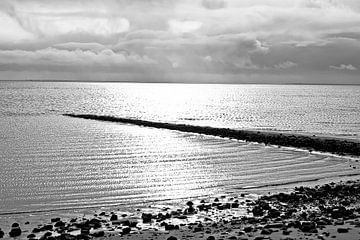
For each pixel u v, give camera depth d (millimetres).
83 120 114250
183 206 33688
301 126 105875
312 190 37750
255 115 143625
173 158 56844
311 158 57094
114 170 48250
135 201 35281
